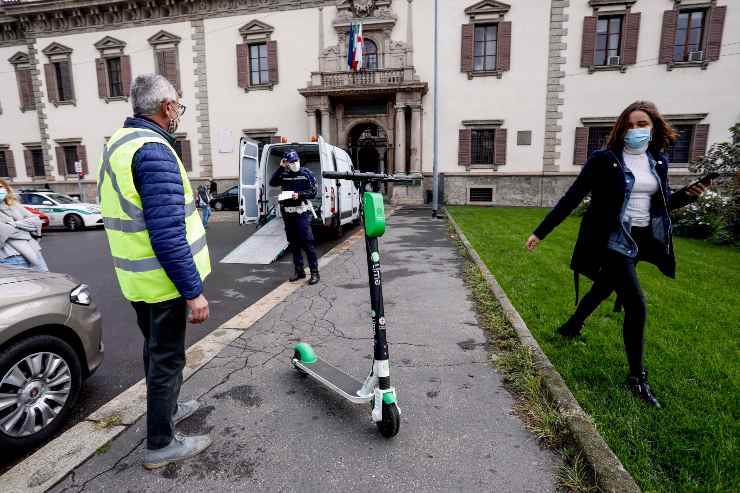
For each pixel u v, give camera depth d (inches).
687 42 705.0
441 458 84.7
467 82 773.3
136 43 887.1
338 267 271.1
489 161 796.6
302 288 220.2
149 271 74.7
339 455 86.2
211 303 202.4
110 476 81.1
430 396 108.6
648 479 75.0
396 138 774.5
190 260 74.5
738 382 108.3
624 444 84.2
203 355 136.0
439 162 798.5
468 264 263.0
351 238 396.5
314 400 108.1
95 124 933.8
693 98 705.0
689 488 73.2
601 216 109.8
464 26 757.9
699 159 423.5
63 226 617.9
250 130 858.1
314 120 796.0
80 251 384.8
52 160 970.7
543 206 774.5
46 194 607.8
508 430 93.7
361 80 775.7
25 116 988.6
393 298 197.5
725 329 146.3
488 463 83.0
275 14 821.2
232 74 857.5
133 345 152.9
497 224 457.1
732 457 80.1
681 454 82.1
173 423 85.2
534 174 768.9
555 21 729.6
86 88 927.7
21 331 90.5
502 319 158.9
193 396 110.3
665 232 106.9
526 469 81.2
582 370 115.2
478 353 134.9
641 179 105.5
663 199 106.4
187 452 85.6
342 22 788.0
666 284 209.0
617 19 721.6
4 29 962.1
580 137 748.6
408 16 773.3
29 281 101.7
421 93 761.0
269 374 122.7
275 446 89.4
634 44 708.7
